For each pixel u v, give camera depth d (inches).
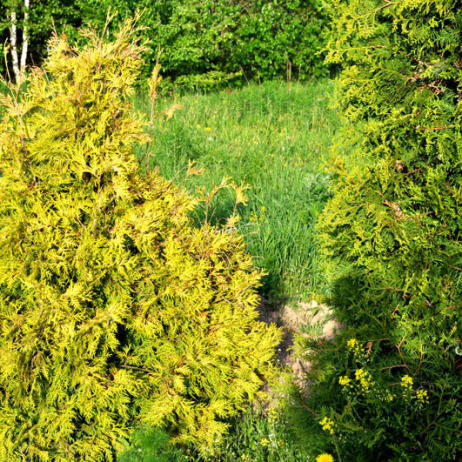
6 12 440.1
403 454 101.3
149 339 110.4
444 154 105.0
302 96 358.3
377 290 122.6
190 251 112.3
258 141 289.3
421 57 110.7
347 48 118.6
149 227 100.2
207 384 117.0
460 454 105.6
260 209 206.1
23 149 95.8
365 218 123.3
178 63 440.8
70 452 105.6
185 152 264.2
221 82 466.3
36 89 98.1
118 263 99.8
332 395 121.8
